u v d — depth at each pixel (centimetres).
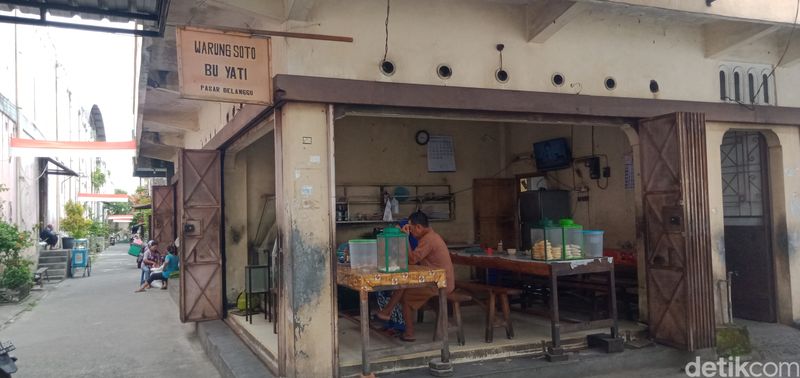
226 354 603
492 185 939
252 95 464
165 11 443
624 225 752
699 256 589
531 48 594
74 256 1698
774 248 724
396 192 891
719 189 672
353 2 516
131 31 468
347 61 511
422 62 543
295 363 480
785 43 718
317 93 489
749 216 752
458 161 940
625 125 643
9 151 1365
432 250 571
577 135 833
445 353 509
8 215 1355
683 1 573
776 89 725
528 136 920
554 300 555
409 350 495
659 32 663
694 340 580
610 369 567
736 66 707
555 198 840
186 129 1042
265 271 729
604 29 633
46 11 447
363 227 866
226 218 834
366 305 479
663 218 609
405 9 538
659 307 613
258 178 866
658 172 615
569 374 547
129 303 1145
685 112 609
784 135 722
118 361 673
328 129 501
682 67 674
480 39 570
